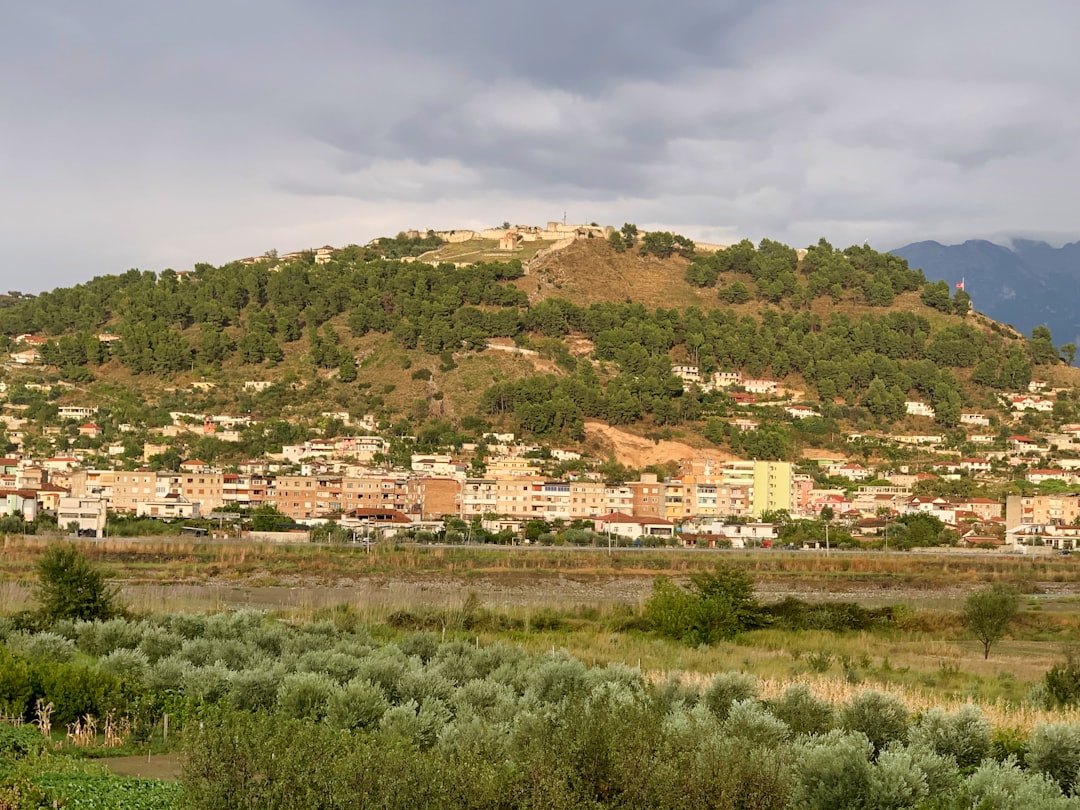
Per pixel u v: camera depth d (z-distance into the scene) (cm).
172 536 18888
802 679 7188
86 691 5147
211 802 3291
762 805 3544
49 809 3569
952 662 8875
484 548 18362
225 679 5653
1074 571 18325
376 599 12562
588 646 9362
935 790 3950
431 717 4694
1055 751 4409
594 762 3509
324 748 3475
